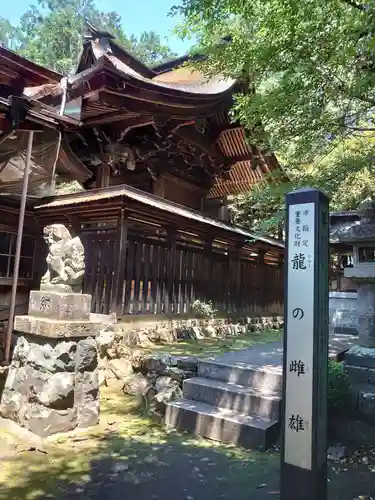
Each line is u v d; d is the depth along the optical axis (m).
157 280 8.77
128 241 8.07
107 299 7.85
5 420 4.71
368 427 4.34
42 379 4.41
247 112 5.95
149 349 7.25
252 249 12.62
